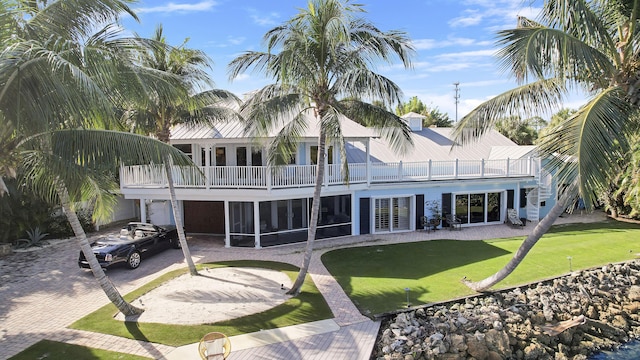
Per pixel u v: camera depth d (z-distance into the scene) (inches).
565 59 360.2
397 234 932.0
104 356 384.2
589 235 902.4
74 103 332.5
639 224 1018.1
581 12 380.8
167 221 916.6
